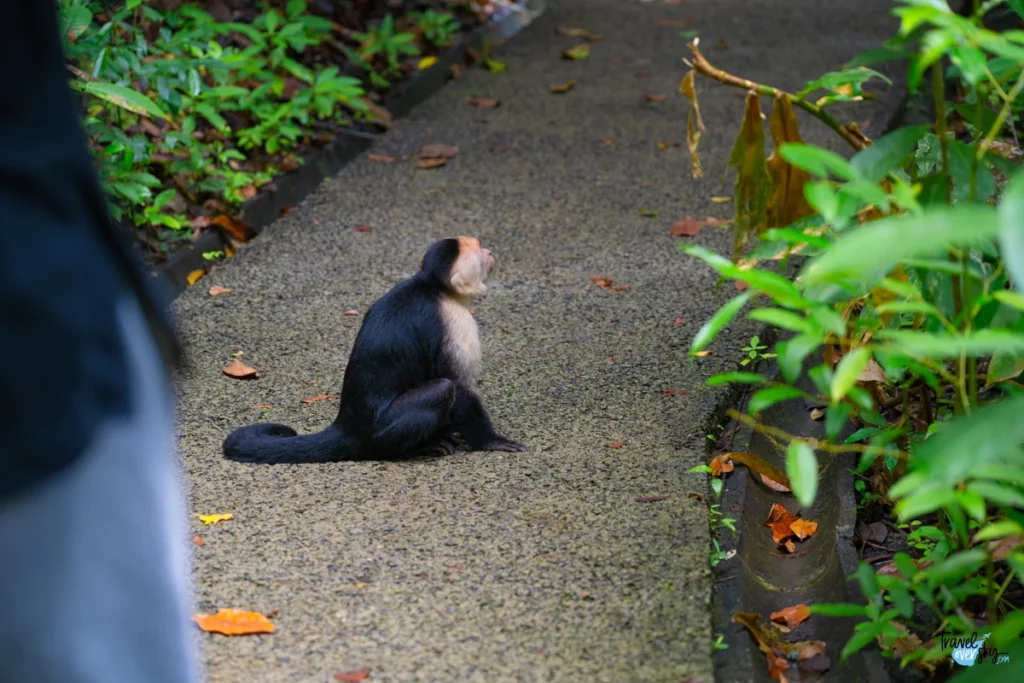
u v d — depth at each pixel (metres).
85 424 2.80
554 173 10.43
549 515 5.47
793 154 3.55
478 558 5.14
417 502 5.65
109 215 3.06
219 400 6.88
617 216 9.49
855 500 5.92
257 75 10.66
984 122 4.77
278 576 5.04
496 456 6.15
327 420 6.68
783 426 6.74
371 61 12.95
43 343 2.74
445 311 6.22
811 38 13.99
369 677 4.37
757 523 5.89
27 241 2.76
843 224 3.92
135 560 2.96
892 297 5.07
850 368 3.40
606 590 4.87
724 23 14.82
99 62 8.18
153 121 9.93
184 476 5.92
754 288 3.94
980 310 4.39
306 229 9.39
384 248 9.01
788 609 5.12
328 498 5.70
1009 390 5.01
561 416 6.57
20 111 2.84
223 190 9.56
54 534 2.82
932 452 3.23
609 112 11.91
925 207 4.43
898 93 11.97
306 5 12.60
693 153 6.16
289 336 7.69
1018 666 3.59
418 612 4.77
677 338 7.46
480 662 4.45
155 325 3.25
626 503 5.55
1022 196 2.71
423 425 6.05
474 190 10.09
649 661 4.43
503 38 14.85
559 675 4.36
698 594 4.82
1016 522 4.03
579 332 7.60
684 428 6.37
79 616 2.86
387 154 10.95
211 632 4.64
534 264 8.67
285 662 4.48
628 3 16.05
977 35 3.66
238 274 8.60
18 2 2.82
